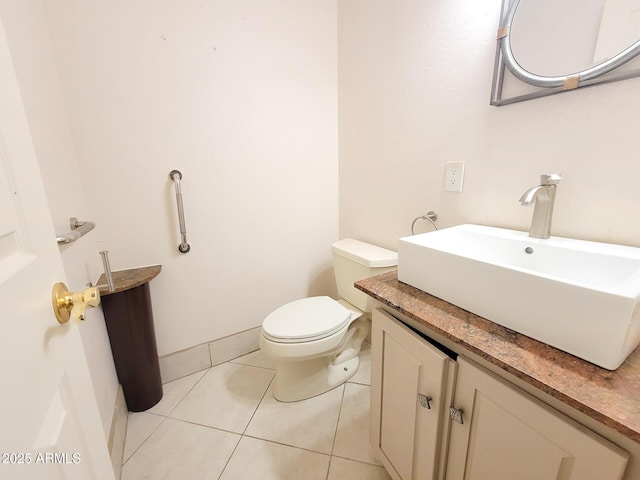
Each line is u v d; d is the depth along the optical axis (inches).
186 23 51.2
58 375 18.2
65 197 40.2
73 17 43.8
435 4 44.4
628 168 29.5
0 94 15.6
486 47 39.1
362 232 68.7
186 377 63.2
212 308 64.4
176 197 55.1
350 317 55.4
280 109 63.0
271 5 57.8
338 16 65.1
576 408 17.8
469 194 44.4
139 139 51.3
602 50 29.4
